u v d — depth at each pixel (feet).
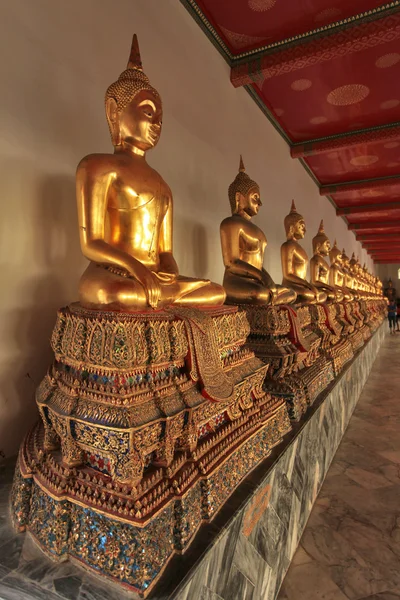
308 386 10.85
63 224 7.82
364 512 9.63
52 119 7.62
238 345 7.80
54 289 7.62
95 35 8.75
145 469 5.10
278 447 7.93
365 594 6.95
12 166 6.85
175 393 5.44
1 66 6.68
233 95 15.55
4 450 6.77
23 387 7.08
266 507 6.73
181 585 4.26
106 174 6.08
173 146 11.47
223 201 14.49
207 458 5.73
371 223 44.80
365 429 15.83
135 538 4.29
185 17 12.32
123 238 6.47
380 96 17.94
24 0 7.14
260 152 18.30
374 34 12.64
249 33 13.66
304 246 26.07
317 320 14.12
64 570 4.55
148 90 6.54
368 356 25.98
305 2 12.12
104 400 4.75
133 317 5.06
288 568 7.61
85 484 4.82
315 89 17.47
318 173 29.07
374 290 43.52
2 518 5.48
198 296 7.29
